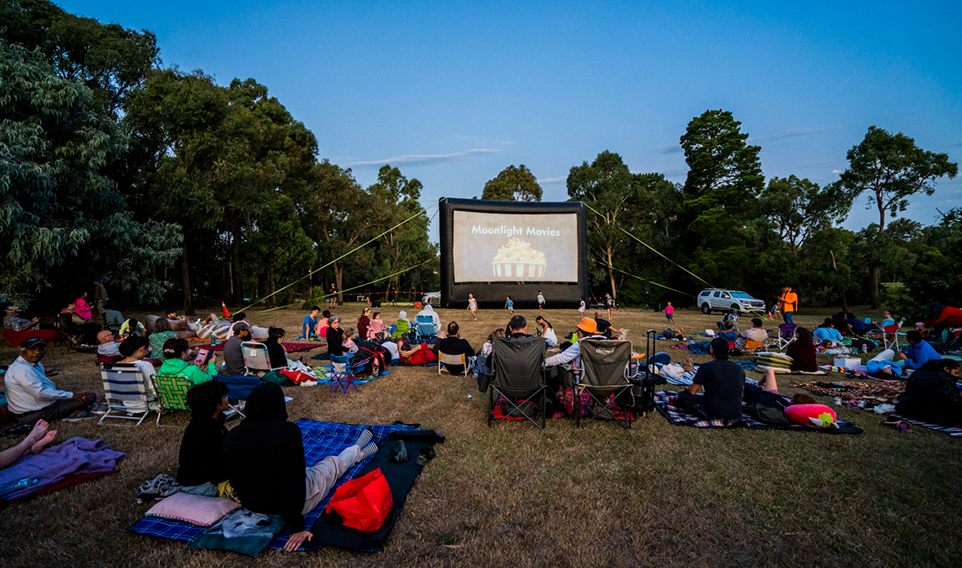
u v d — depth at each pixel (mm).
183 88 21109
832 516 3758
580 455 4973
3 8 18047
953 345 11016
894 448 5160
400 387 7820
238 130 23562
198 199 21203
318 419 6086
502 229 20844
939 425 5836
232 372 7871
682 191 46031
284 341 13883
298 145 38625
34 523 3551
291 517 3170
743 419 5988
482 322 19594
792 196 47219
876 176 38188
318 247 40594
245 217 31016
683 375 8914
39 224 13227
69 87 13500
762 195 48031
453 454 4973
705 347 12453
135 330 11641
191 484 3750
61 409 5871
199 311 26562
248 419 3287
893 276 40312
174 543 3289
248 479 3225
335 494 3609
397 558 3176
